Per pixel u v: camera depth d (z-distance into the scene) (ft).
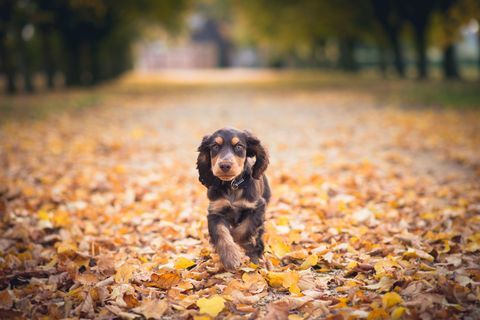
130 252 16.52
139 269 14.51
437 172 26.94
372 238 16.80
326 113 53.72
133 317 11.48
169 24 131.44
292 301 11.93
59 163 30.17
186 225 18.61
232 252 13.67
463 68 188.44
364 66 200.85
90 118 51.08
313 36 146.82
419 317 10.77
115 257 15.80
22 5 79.36
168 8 110.32
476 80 90.84
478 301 11.55
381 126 42.98
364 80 111.34
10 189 23.81
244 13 158.71
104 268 14.71
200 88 100.73
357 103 62.95
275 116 52.01
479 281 12.75
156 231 18.51
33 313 11.96
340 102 65.00
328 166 28.09
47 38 94.22
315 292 12.53
